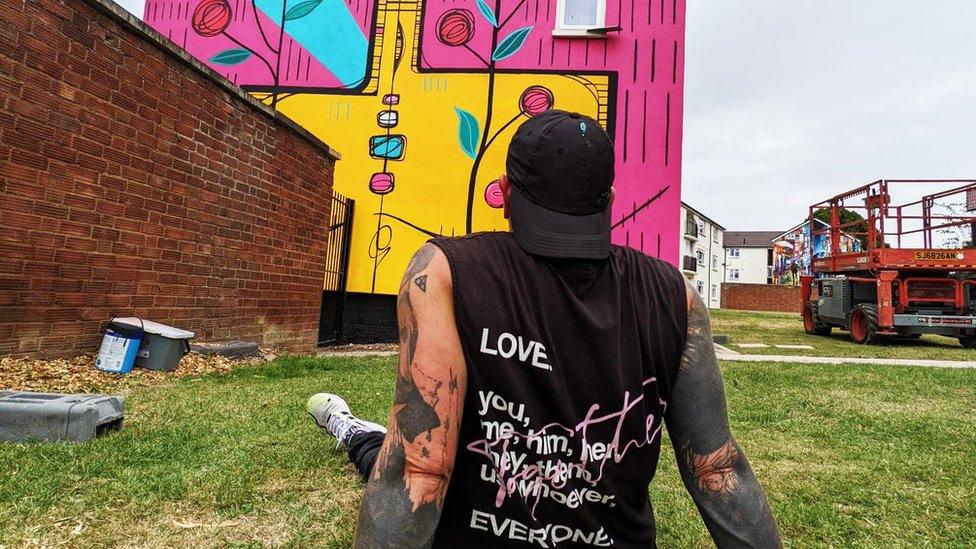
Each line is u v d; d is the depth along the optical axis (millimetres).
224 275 5438
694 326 937
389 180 8578
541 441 809
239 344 5328
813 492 2314
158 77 4551
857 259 11258
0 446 2318
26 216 3545
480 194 8422
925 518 2082
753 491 899
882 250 10539
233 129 5500
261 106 5828
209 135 5168
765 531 885
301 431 2836
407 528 753
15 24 3416
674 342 906
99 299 4090
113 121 4145
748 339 11727
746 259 62812
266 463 2338
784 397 4383
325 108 8781
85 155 3928
